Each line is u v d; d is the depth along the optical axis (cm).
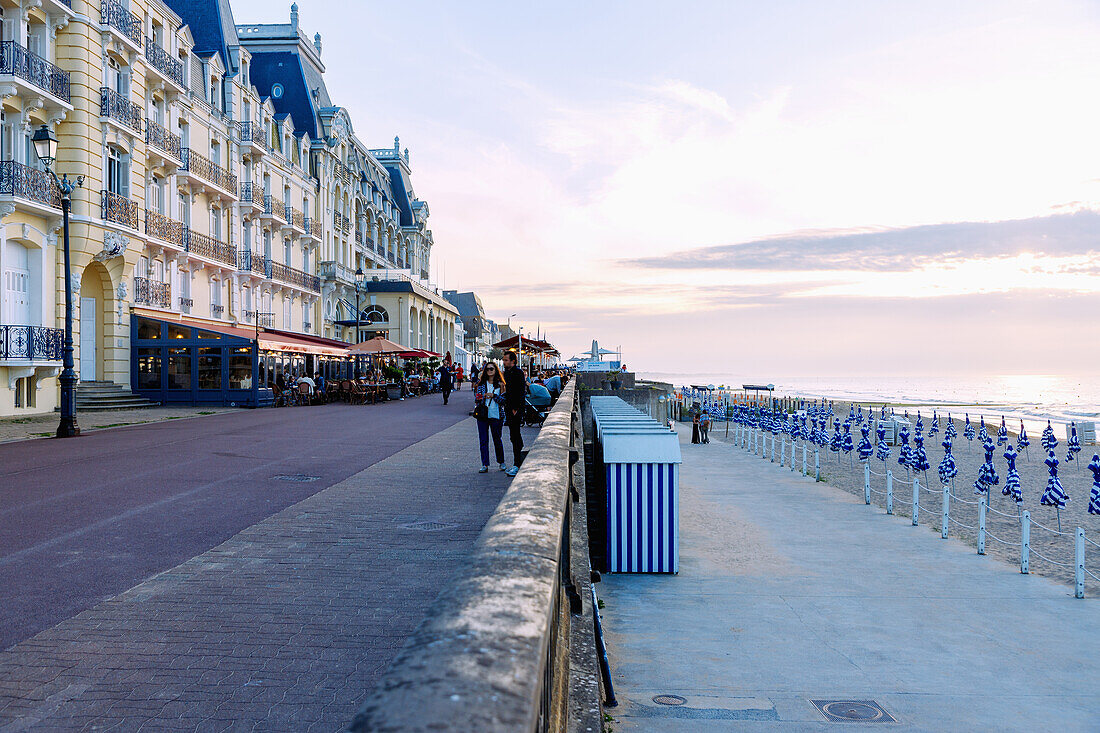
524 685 90
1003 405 11081
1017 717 609
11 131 2258
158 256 3020
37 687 384
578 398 1931
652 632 816
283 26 5169
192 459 1255
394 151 7831
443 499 912
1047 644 784
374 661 421
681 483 2111
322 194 5078
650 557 1061
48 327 2339
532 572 156
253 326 3872
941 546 1280
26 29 2314
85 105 2464
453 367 5091
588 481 1223
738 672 702
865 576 1064
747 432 3372
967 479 2544
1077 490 2289
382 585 563
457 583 148
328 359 4109
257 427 1903
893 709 621
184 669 408
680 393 8156
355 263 5919
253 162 3988
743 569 1097
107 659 421
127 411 2509
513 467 1134
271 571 598
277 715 356
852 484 2167
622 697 642
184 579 575
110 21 2594
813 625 845
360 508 853
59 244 2392
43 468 1137
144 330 2861
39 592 540
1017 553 1236
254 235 3994
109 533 721
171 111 3136
